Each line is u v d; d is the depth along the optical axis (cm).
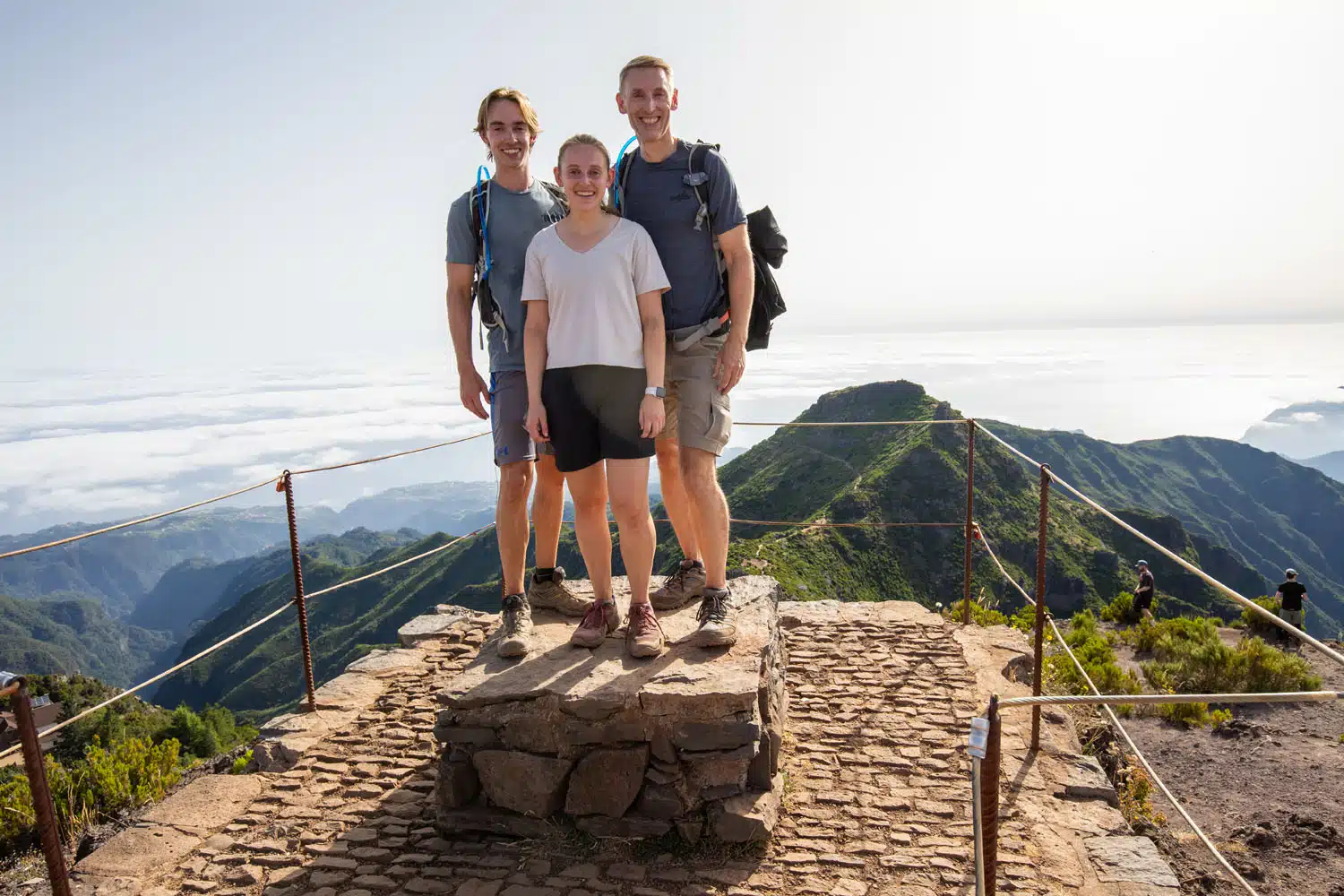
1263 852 522
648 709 313
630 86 334
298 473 466
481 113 369
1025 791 364
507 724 325
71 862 392
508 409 371
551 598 406
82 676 5284
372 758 410
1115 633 1312
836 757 390
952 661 504
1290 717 827
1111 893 289
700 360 353
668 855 317
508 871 312
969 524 589
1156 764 703
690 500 356
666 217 345
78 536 339
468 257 373
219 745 4219
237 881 314
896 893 291
